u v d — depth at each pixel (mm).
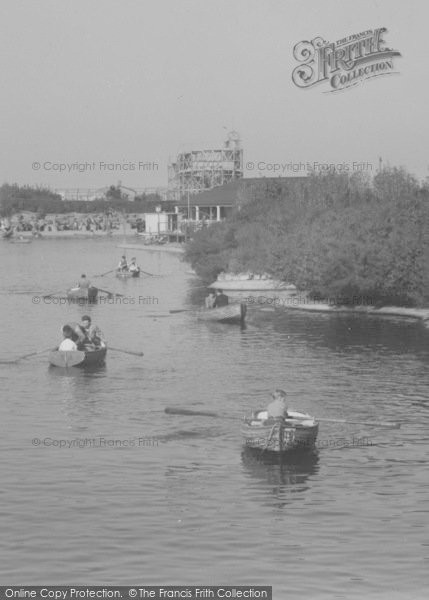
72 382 65312
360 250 107250
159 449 48875
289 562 34938
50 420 54656
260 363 73312
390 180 130500
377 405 58719
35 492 42125
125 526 38188
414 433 52125
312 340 85812
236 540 36938
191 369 70562
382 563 34875
